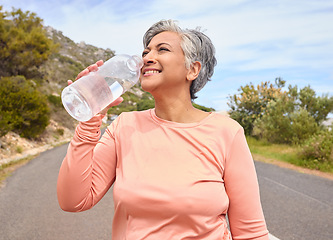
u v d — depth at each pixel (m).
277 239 3.40
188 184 1.04
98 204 4.74
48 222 3.93
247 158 1.14
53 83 30.38
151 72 1.16
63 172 1.08
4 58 19.89
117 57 1.30
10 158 9.33
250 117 16.91
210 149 1.10
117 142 1.22
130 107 36.28
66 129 19.75
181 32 1.17
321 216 4.15
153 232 1.03
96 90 1.19
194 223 1.03
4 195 5.18
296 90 14.80
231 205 1.15
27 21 22.42
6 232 3.60
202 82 1.25
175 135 1.15
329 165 8.01
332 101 13.70
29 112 13.27
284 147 13.09
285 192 5.41
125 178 1.10
